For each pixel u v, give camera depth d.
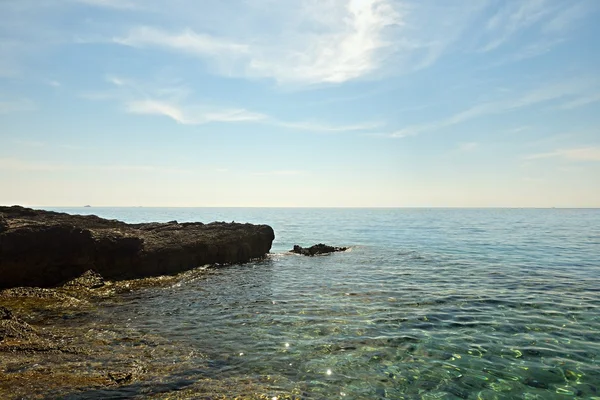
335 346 10.11
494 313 13.27
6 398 6.45
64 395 6.81
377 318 12.64
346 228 68.75
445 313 13.27
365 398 7.46
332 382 8.08
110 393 7.07
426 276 20.59
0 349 8.30
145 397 7.01
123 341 10.05
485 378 8.38
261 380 8.02
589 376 8.46
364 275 21.08
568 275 20.59
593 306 14.15
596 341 10.57
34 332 10.03
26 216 22.33
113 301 14.85
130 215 140.38
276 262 26.47
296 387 7.77
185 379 7.89
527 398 7.56
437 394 7.69
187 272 21.67
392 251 32.50
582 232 53.53
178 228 27.52
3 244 16.06
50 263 17.22
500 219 108.38
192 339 10.45
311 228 69.56
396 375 8.48
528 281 18.94
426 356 9.52
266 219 111.81
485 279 19.56
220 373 8.30
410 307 14.07
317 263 25.94
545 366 8.98
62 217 23.89
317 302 14.87
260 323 12.05
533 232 54.09
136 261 20.11
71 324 11.50
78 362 8.25
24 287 15.65
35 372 7.49
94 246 18.69
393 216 140.50
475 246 35.97
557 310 13.62
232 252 26.11
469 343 10.41
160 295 16.03
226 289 17.39
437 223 85.00
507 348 10.06
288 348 9.92
